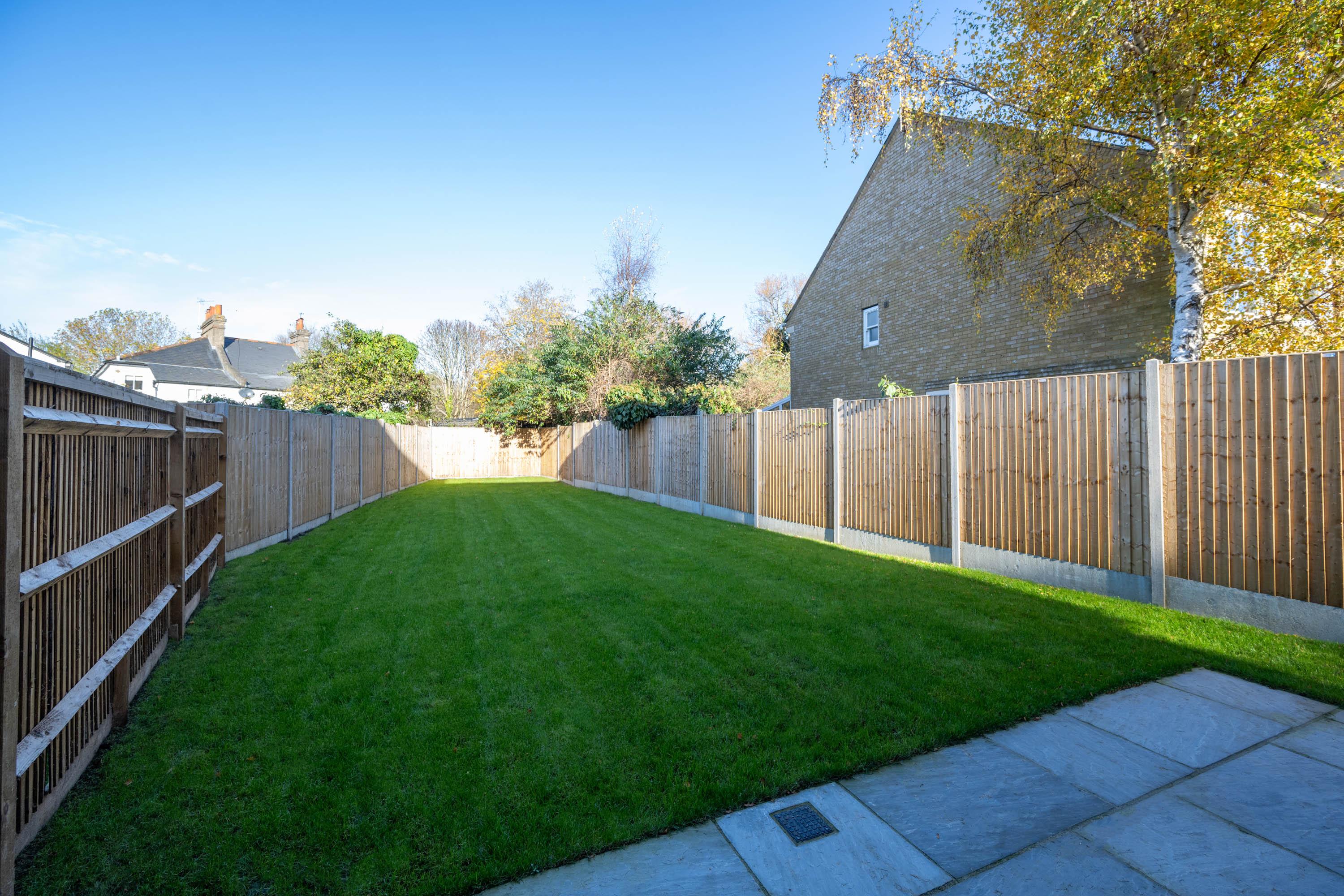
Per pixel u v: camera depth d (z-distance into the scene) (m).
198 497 5.20
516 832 2.45
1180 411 4.93
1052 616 4.95
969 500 6.70
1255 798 2.64
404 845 2.37
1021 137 7.90
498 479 23.97
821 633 4.71
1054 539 5.86
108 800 2.68
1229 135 5.83
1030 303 9.84
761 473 10.24
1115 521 5.38
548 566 7.22
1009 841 2.38
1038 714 3.41
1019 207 8.25
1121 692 3.67
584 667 4.13
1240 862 2.24
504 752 3.05
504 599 5.80
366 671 4.11
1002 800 2.65
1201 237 6.70
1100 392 5.48
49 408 2.45
